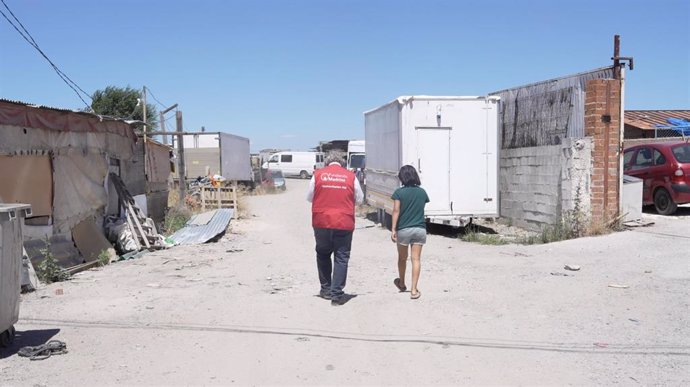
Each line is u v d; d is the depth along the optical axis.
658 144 14.04
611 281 8.14
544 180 13.87
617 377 4.81
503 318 6.59
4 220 5.27
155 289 8.34
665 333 5.92
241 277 9.34
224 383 4.75
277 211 23.75
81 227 11.55
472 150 14.46
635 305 6.94
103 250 11.66
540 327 6.23
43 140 10.09
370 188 18.88
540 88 14.34
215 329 6.24
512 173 15.59
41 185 10.02
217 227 15.82
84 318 6.68
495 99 14.45
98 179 12.60
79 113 11.35
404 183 7.56
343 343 5.77
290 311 6.98
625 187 12.54
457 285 8.28
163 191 19.12
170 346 5.68
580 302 7.15
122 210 13.41
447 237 13.99
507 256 10.60
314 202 7.28
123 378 4.84
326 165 7.38
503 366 5.11
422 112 14.25
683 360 5.17
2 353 5.45
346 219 7.17
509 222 15.80
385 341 5.82
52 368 5.06
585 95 12.26
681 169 13.25
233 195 20.47
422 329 6.21
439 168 14.36
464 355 5.40
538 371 4.98
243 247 13.37
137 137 15.80
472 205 14.50
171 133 17.31
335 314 6.82
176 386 4.68
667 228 11.90
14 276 5.51
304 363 5.21
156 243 13.29
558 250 10.74
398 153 14.56
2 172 9.09
